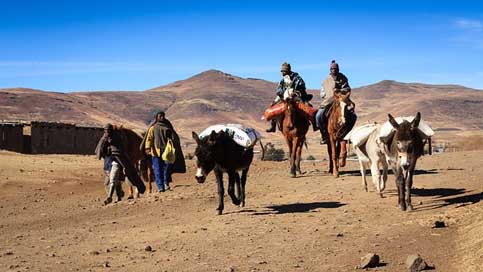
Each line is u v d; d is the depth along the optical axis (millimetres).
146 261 9156
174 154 16984
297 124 20078
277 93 20938
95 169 24109
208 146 12586
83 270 8617
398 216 12250
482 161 23438
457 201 13555
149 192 17828
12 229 12336
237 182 14055
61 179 20875
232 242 10398
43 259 9297
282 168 24609
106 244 10453
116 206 15102
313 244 10125
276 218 12602
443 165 22609
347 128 19047
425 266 8484
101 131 48875
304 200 14984
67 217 13781
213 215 13289
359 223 11773
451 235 10398
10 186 19000
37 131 41250
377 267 8711
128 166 16016
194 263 9016
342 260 9117
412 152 12156
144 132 18500
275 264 8953
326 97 19797
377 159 14219
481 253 8781
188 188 18234
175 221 12781
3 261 9164
